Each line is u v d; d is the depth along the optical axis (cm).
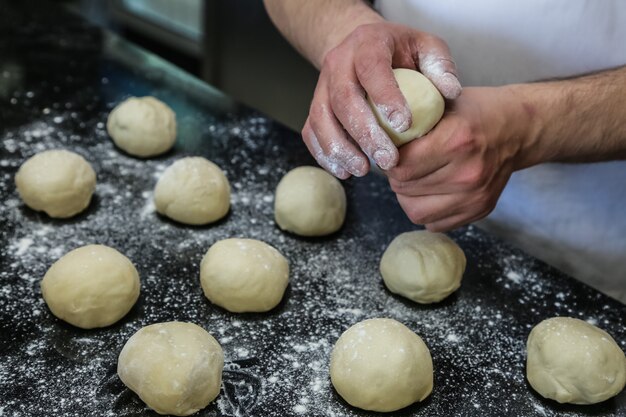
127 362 126
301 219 165
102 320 140
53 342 137
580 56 162
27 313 142
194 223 168
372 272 160
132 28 334
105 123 202
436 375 137
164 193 167
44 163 167
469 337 145
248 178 185
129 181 181
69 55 229
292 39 174
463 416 130
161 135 187
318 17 164
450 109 126
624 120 140
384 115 115
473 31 168
